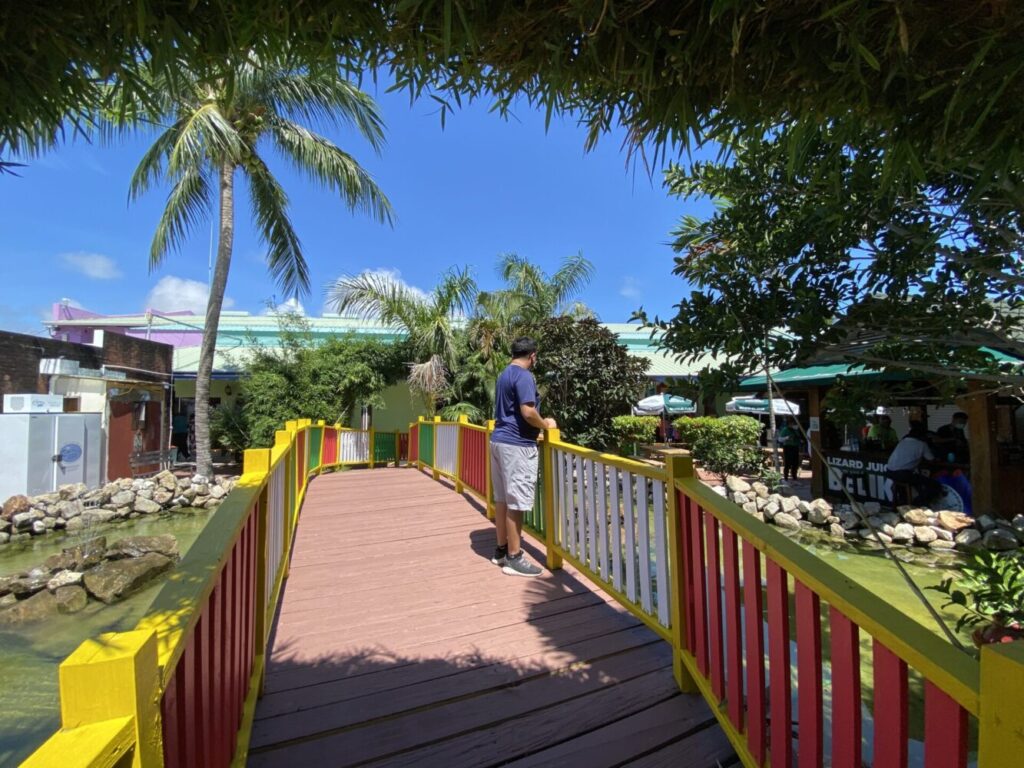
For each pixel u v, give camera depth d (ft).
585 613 10.27
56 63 3.74
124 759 2.43
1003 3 2.94
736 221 8.75
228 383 58.59
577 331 31.78
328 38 3.80
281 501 11.65
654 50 3.68
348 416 49.42
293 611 10.52
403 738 6.78
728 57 3.70
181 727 3.59
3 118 4.12
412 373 40.11
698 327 8.38
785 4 3.25
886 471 26.89
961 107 3.59
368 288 40.14
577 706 7.40
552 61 3.79
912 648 3.19
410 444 37.76
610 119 4.55
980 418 24.11
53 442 31.53
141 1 3.26
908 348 8.65
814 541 22.88
